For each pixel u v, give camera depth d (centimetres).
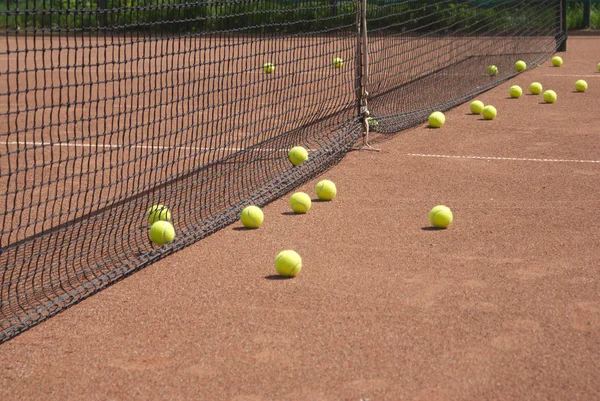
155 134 698
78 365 445
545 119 730
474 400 426
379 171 609
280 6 732
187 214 551
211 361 444
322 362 442
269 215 550
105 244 521
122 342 454
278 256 491
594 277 485
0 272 498
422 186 583
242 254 509
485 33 1141
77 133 711
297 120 676
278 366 441
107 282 488
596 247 508
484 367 438
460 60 1004
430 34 970
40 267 502
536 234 521
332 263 500
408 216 544
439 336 452
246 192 577
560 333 453
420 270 492
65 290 485
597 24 1672
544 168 610
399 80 800
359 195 572
